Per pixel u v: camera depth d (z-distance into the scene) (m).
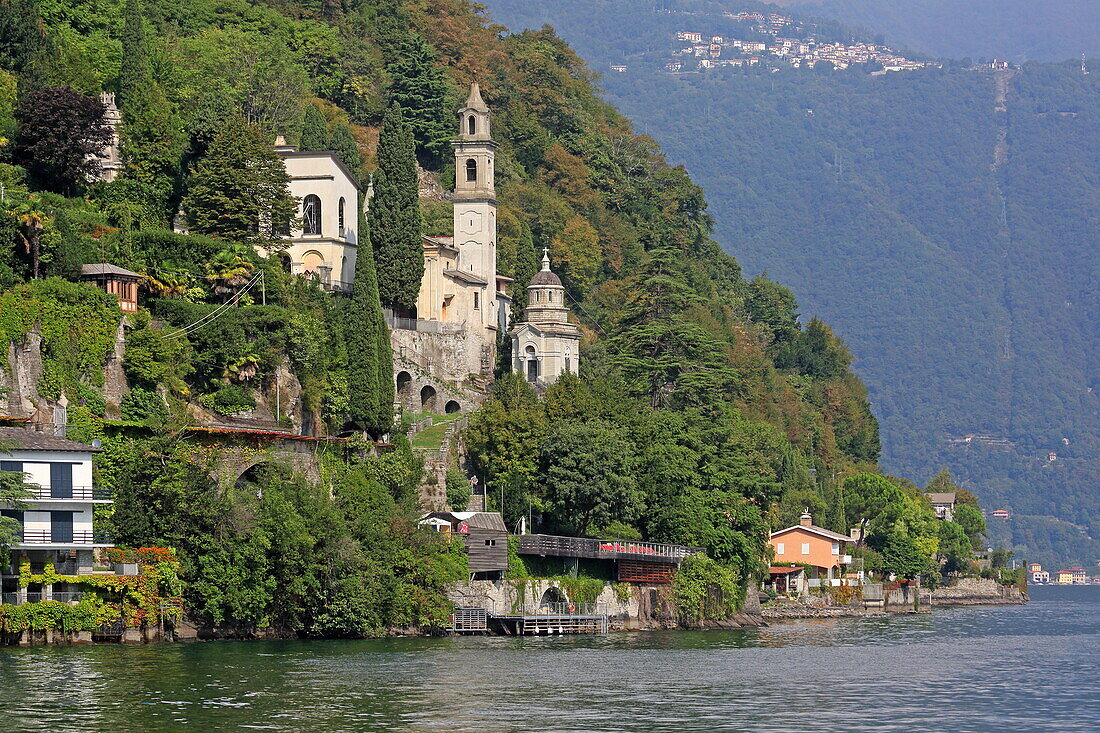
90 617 144.88
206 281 184.75
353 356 193.00
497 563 187.00
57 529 145.50
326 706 116.62
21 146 190.62
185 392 172.00
